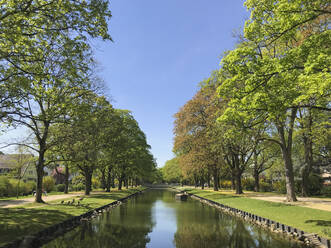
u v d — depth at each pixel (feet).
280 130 81.97
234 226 61.87
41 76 44.86
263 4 51.31
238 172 124.88
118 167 183.42
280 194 119.14
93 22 42.93
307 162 100.73
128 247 43.32
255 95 46.01
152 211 91.20
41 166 80.59
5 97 47.16
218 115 98.78
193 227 61.21
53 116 63.87
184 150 141.69
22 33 40.57
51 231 49.11
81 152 85.35
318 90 38.68
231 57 55.26
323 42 42.83
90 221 67.26
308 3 42.29
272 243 44.11
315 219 50.70
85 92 74.74
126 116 175.22
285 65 43.70
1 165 185.37
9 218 50.80
